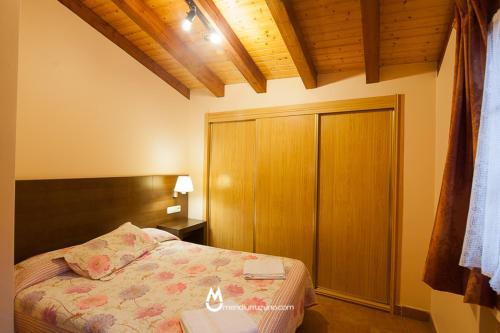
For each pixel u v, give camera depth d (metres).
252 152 3.27
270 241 3.12
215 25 2.21
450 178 1.31
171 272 1.93
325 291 2.81
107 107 2.60
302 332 2.19
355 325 2.30
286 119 3.04
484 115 1.02
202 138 3.55
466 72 1.24
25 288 1.63
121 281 1.78
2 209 1.20
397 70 2.52
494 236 0.93
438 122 2.29
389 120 2.58
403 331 2.23
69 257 1.88
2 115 1.19
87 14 2.41
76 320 1.36
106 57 2.59
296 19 2.15
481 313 1.29
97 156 2.52
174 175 3.38
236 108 3.33
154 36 2.43
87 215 2.38
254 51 2.66
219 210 3.47
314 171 2.88
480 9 1.10
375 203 2.62
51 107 2.16
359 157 2.70
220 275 1.89
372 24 1.87
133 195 2.83
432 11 1.92
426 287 2.39
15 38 1.23
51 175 2.16
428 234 2.39
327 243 2.83
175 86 3.42
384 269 2.58
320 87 2.86
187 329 1.21
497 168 0.93
